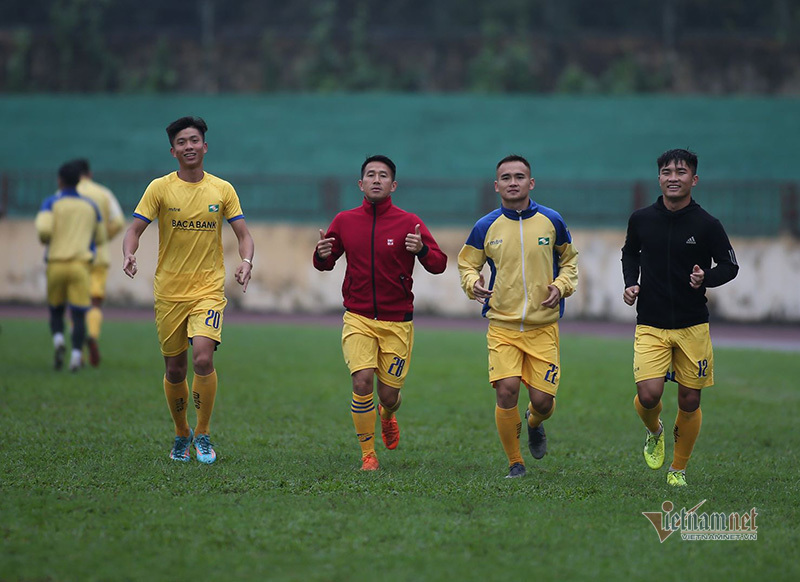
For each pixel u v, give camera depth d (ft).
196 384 79.41
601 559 56.08
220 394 118.01
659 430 79.97
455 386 130.62
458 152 320.29
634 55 411.34
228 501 66.95
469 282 78.43
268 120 336.90
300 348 169.68
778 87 403.95
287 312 245.65
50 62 408.26
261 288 246.27
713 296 235.40
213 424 98.94
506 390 77.25
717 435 100.42
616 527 62.44
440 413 109.91
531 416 80.89
